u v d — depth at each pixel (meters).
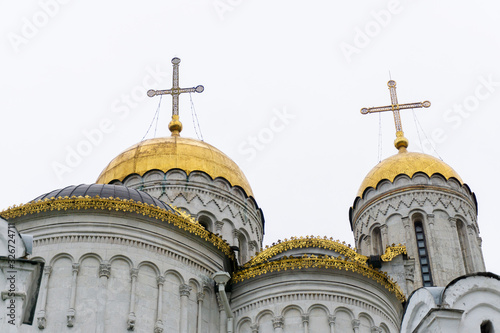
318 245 38.09
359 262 35.97
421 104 56.84
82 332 31.31
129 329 31.84
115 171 45.22
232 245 43.47
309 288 35.12
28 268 18.58
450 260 46.16
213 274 35.47
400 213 48.03
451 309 19.53
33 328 31.16
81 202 33.69
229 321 34.56
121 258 33.31
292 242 38.03
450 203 48.47
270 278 35.59
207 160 45.41
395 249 41.66
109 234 33.59
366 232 48.94
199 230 35.34
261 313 35.06
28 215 33.81
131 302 32.41
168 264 34.12
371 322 35.06
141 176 44.22
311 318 34.56
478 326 19.61
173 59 53.66
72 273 32.56
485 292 20.00
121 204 33.94
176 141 46.31
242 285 35.94
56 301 31.94
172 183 43.97
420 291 20.70
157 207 34.50
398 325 36.53
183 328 33.12
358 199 50.41
